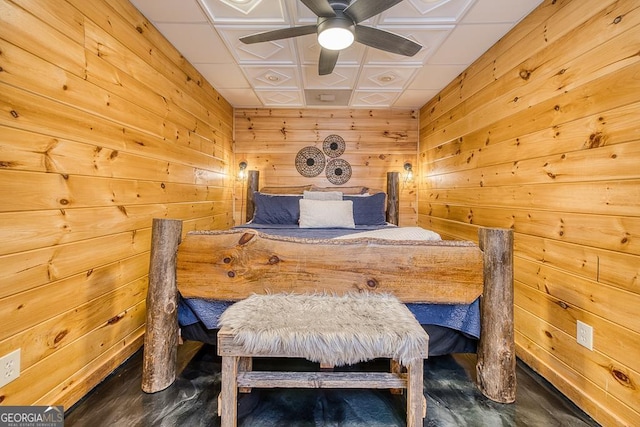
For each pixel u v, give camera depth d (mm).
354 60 2691
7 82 1162
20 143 1212
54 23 1361
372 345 1174
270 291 1511
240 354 1202
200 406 1474
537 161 1901
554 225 1749
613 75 1405
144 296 2082
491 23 2104
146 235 2105
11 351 1173
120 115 1821
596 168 1483
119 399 1510
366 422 1401
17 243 1200
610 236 1405
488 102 2471
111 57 1736
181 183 2633
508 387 1513
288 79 3131
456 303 1512
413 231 1991
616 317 1370
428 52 2529
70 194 1457
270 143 4172
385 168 4184
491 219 2416
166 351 1587
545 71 1845
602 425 1392
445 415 1438
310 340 1161
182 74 2625
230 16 2061
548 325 1775
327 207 2920
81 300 1530
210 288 1534
